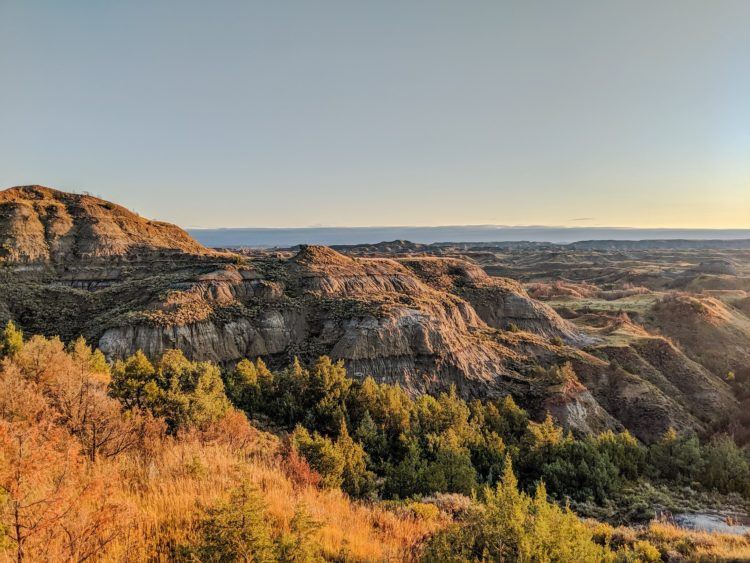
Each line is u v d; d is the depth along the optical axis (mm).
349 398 37781
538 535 8773
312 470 17297
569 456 34344
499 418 42375
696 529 24656
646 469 34812
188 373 26000
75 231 79625
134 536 6855
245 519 6672
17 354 24297
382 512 12781
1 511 5820
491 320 86562
